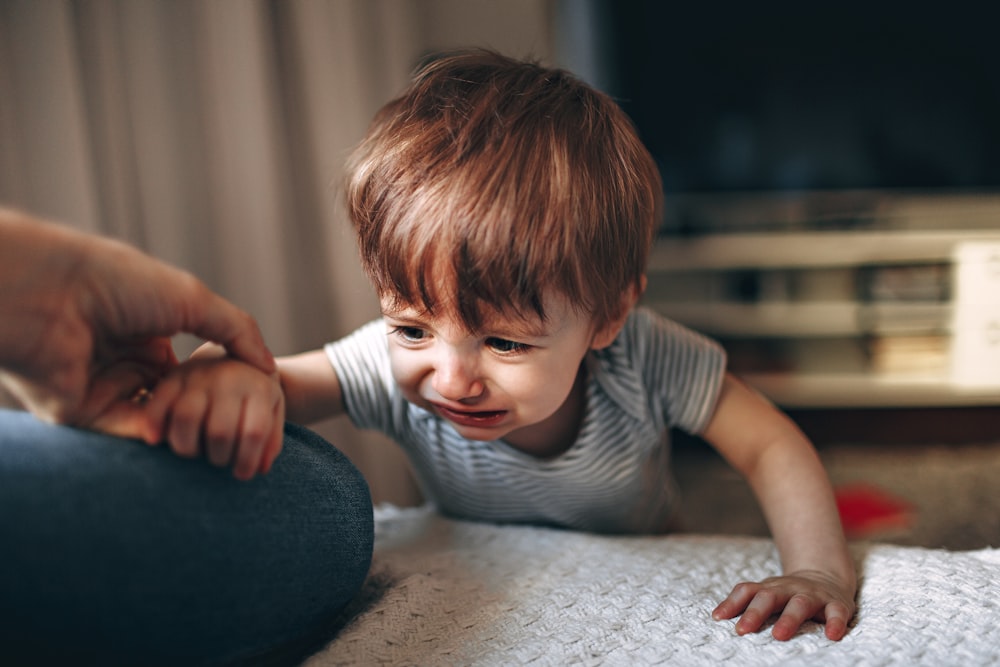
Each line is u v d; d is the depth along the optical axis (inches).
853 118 81.8
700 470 71.9
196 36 56.9
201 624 16.1
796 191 83.0
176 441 16.3
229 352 18.3
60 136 46.9
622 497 35.5
